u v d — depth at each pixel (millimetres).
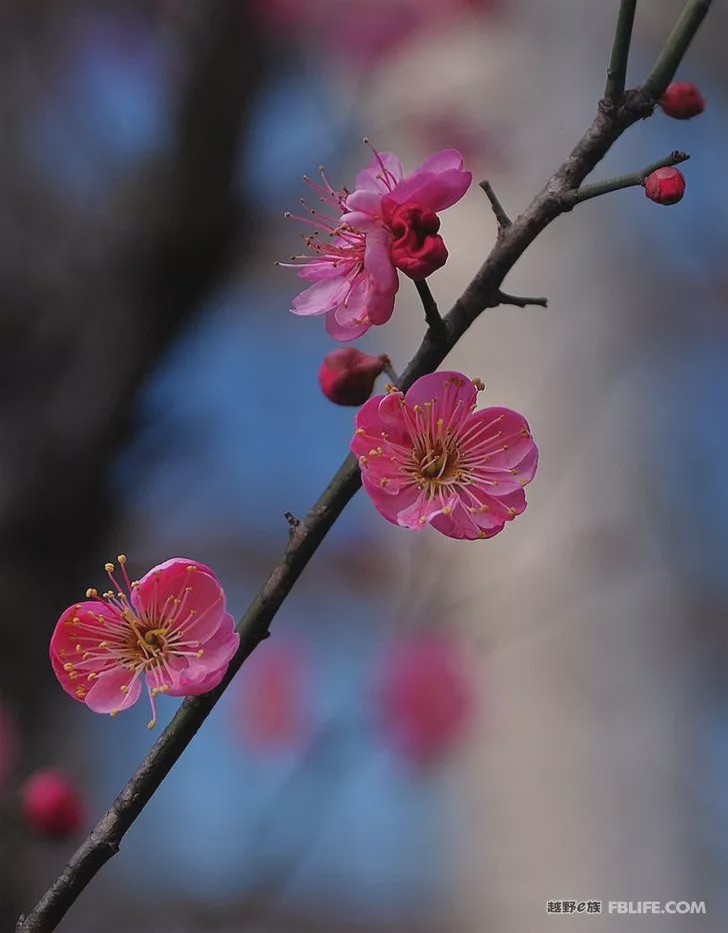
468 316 835
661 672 1111
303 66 1192
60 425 1075
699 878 1041
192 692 820
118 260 1086
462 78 1271
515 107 1259
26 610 1035
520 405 1150
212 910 1020
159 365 1102
